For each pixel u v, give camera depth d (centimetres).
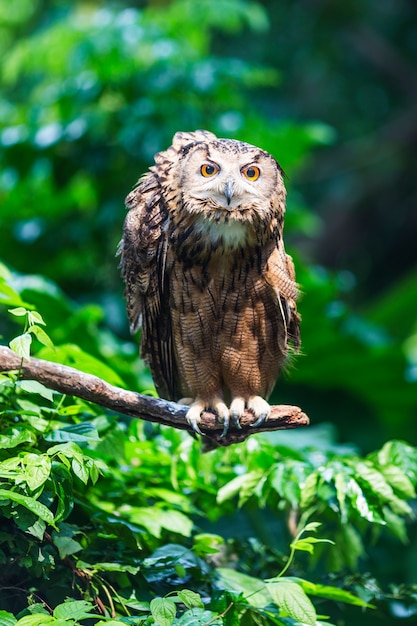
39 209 1636
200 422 718
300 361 1738
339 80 2914
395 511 765
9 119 1781
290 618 693
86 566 659
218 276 772
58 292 1291
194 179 747
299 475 802
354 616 930
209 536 770
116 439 747
